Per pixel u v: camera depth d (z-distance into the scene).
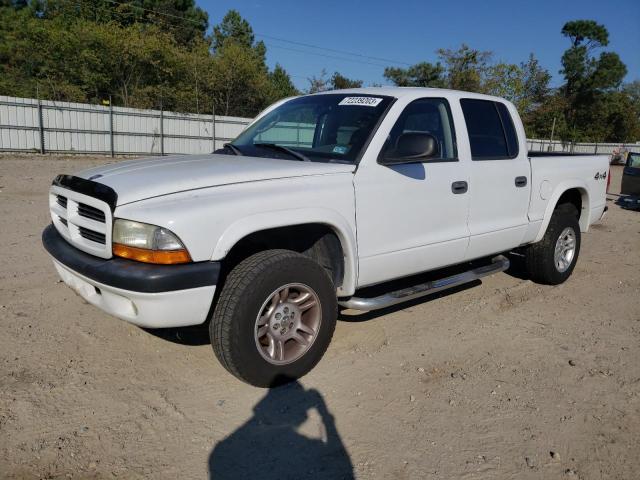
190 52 38.12
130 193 3.01
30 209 9.12
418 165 4.00
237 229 3.04
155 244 2.87
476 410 3.27
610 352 4.16
